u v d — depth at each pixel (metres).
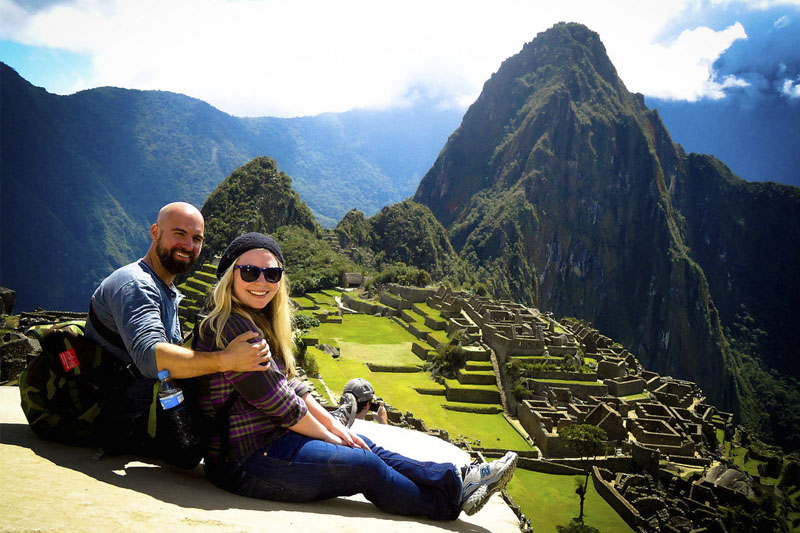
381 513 4.69
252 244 4.67
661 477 46.84
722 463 51.94
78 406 4.44
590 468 46.88
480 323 76.75
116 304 4.50
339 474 4.43
